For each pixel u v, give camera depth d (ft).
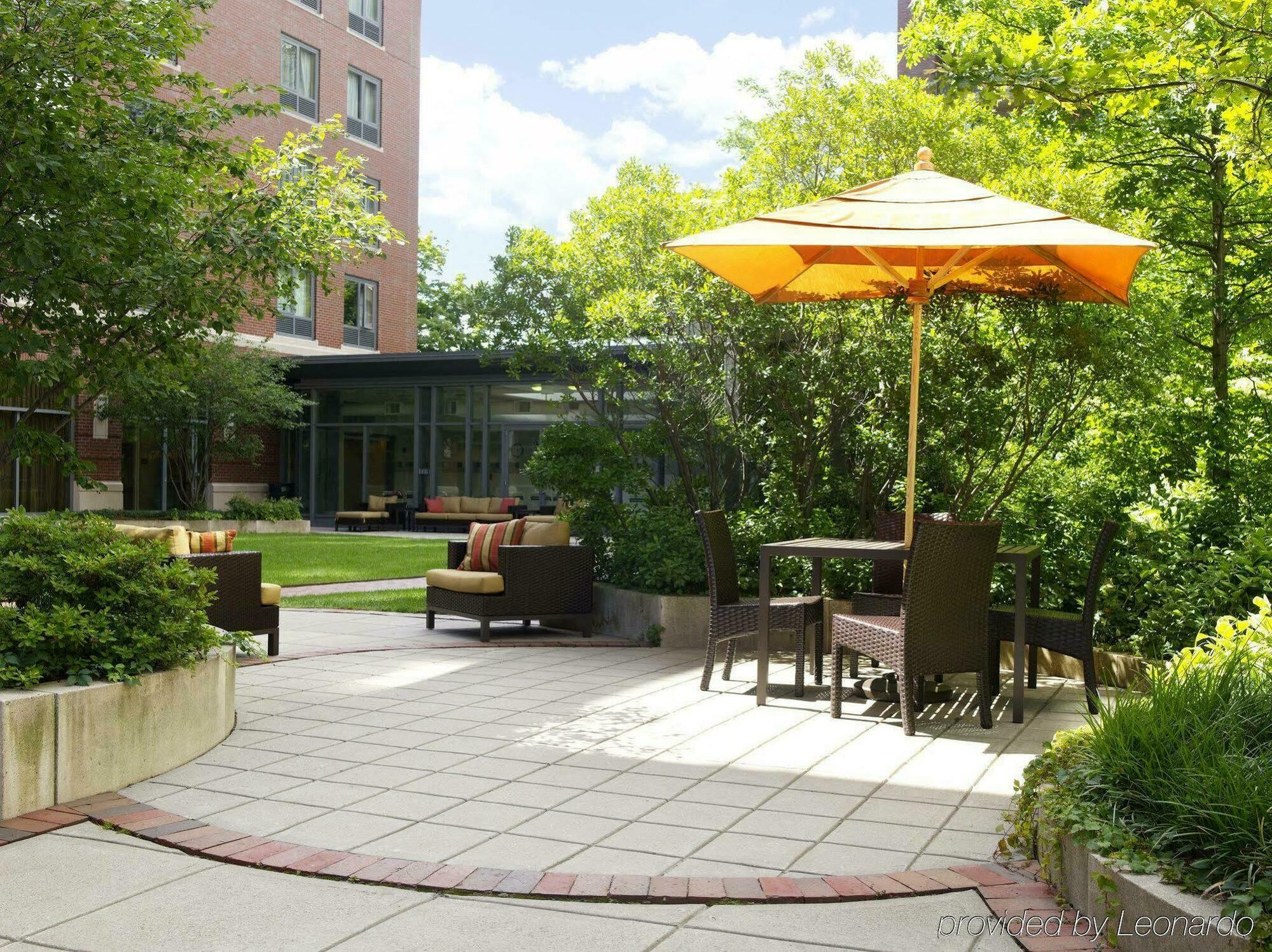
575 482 30.30
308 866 11.12
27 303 20.24
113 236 19.03
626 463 30.50
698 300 28.09
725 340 29.25
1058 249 20.20
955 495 27.32
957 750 16.65
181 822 12.55
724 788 14.32
